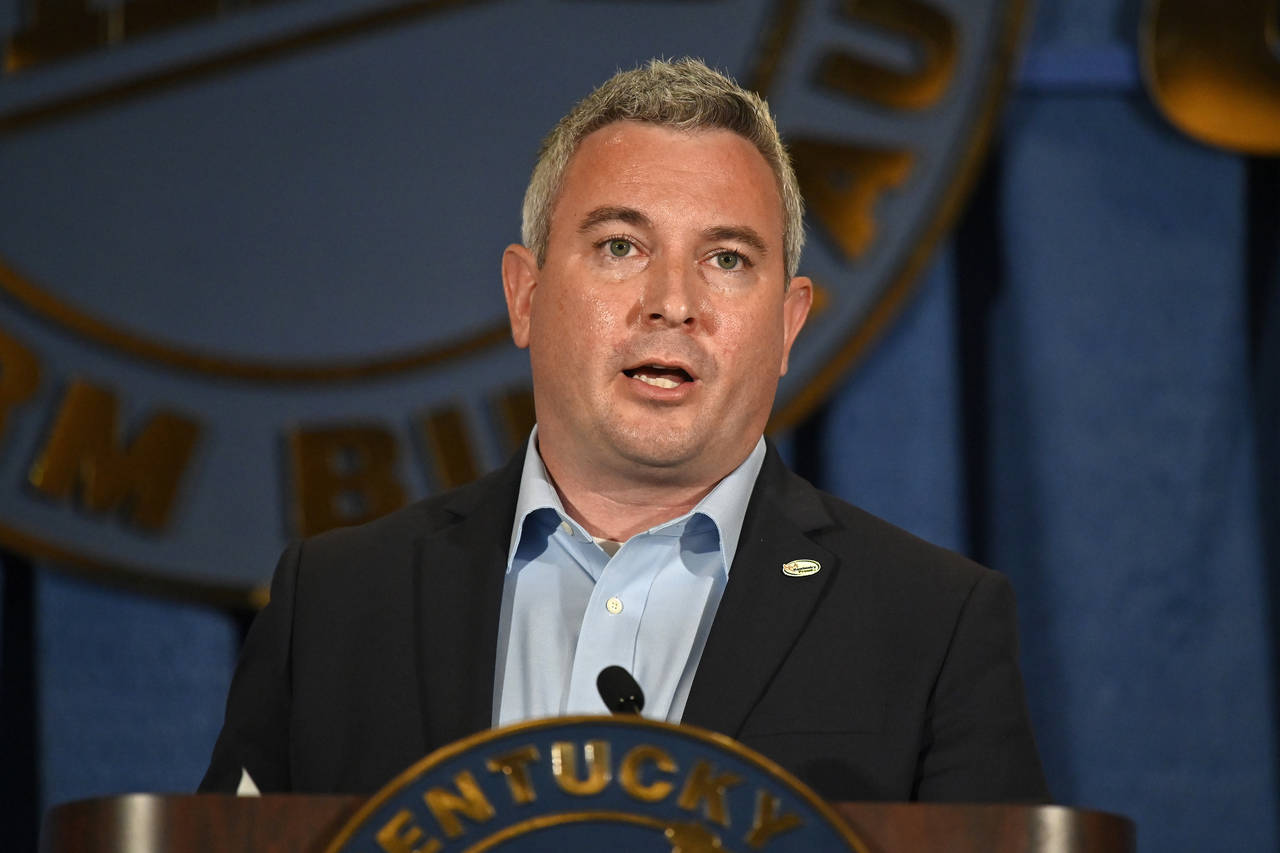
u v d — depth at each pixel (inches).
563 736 140.0
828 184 446.3
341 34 454.0
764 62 450.9
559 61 456.4
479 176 452.1
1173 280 470.9
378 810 137.2
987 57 450.3
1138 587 458.0
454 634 210.1
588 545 217.8
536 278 231.5
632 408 212.1
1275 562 461.1
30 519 419.2
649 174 214.2
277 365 437.4
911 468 461.4
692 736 140.4
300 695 207.6
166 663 438.3
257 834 141.9
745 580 209.6
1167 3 466.3
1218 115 464.4
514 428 438.6
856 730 194.9
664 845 138.5
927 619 205.3
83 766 430.0
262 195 446.3
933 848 143.5
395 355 440.8
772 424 438.3
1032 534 460.1
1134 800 448.5
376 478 433.4
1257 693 454.6
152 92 446.3
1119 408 465.4
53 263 435.2
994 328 471.2
